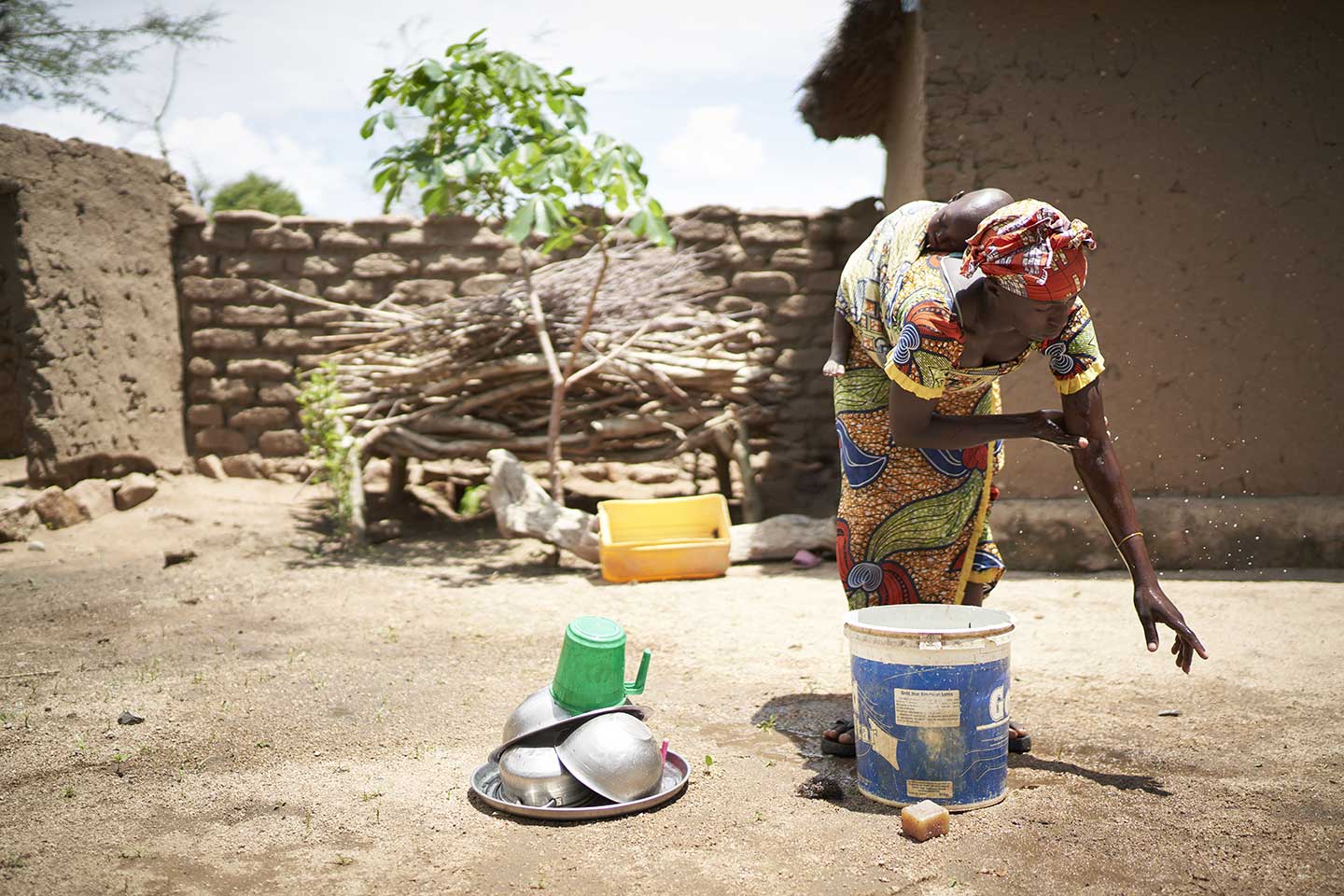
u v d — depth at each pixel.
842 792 3.57
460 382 9.34
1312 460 7.69
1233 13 7.62
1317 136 7.61
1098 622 6.04
